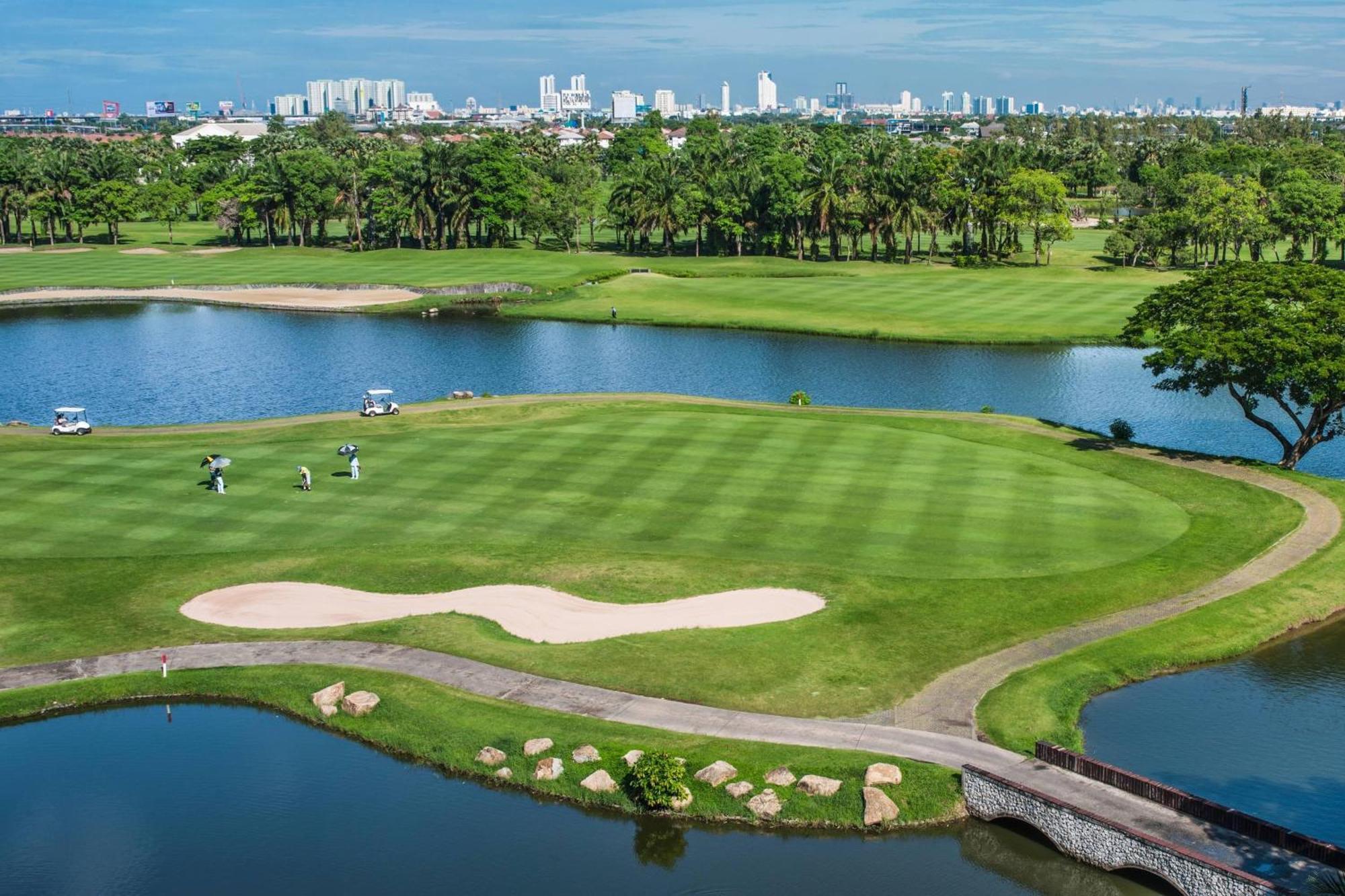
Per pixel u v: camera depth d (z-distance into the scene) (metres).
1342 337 74.50
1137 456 77.50
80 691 49.19
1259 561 60.53
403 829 41.06
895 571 58.59
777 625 53.25
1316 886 34.16
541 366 123.06
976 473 73.69
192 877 38.62
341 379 117.62
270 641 53.00
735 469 74.44
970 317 144.00
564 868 38.94
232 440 84.81
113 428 90.31
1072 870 38.31
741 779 41.88
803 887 37.81
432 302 164.00
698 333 141.38
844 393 108.44
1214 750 44.56
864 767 42.28
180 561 61.31
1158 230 183.25
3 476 74.69
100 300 172.75
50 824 41.53
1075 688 48.41
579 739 44.53
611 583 57.66
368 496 70.50
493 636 53.00
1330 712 47.50
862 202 193.12
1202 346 74.88
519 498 69.62
